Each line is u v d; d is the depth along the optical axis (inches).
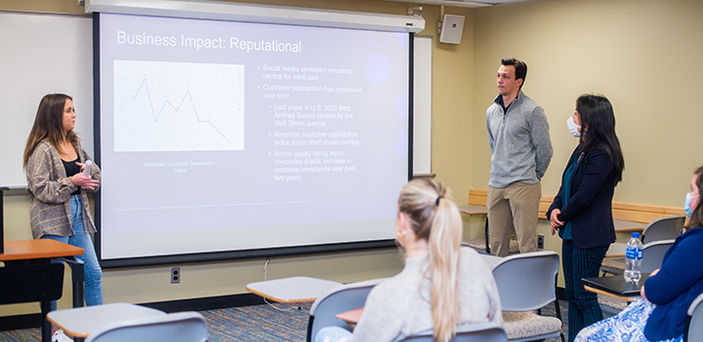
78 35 193.0
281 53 215.0
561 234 154.6
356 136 227.3
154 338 83.7
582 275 150.3
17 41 185.9
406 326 75.0
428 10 243.9
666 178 201.5
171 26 200.7
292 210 219.3
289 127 217.5
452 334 73.9
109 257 196.7
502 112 193.8
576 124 163.0
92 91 195.5
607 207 150.1
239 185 211.5
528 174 190.4
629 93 210.4
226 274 213.6
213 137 207.5
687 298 101.8
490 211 200.2
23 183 187.6
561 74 228.7
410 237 77.9
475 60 254.2
